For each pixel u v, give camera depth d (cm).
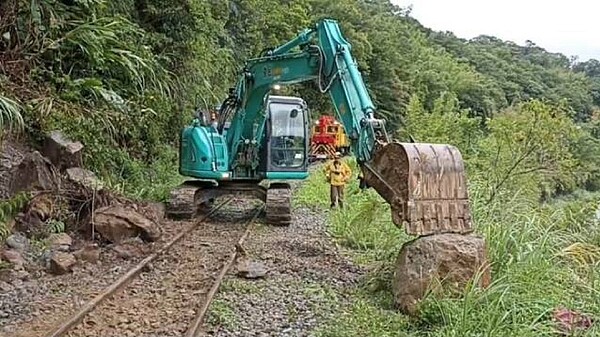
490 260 739
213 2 2853
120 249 930
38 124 1136
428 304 659
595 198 1178
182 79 2008
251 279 827
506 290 636
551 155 1145
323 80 1003
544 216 955
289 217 1270
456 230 761
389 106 5719
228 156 1385
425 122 2119
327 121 3553
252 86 1328
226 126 1429
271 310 695
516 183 1074
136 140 1620
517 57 9200
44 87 1227
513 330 578
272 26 4234
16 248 845
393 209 766
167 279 820
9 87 1119
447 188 766
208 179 1406
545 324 598
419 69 6475
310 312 692
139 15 1839
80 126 1209
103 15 1483
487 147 1229
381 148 791
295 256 988
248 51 3562
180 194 1294
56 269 803
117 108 1377
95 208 1023
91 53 1302
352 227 1129
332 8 5991
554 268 752
